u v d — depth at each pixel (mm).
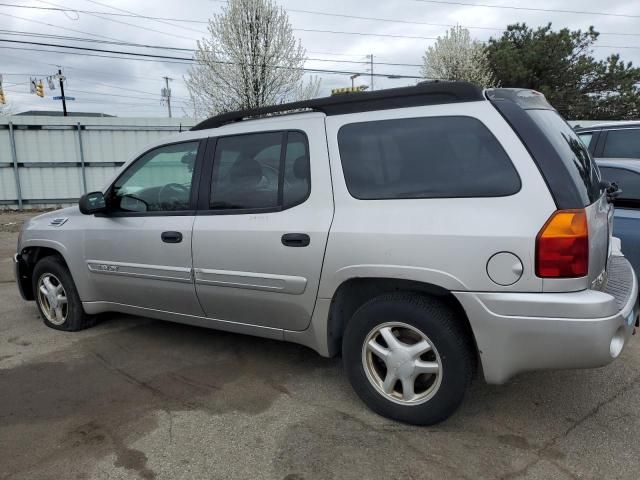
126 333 4738
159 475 2633
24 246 4938
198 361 4070
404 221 2848
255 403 3365
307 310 3264
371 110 3121
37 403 3418
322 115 3275
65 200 16703
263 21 19969
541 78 31219
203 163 3742
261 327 3586
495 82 31281
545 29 32281
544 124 2824
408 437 2920
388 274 2873
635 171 4754
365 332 3068
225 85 20312
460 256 2676
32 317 5348
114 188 4273
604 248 2951
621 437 2896
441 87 2902
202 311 3840
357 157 3092
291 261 3229
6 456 2816
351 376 3182
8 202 16172
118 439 2967
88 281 4492
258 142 3504
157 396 3488
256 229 3369
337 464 2688
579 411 3186
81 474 2652
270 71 20297
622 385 3520
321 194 3170
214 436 2977
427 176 2867
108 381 3740
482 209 2674
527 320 2570
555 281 2518
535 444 2838
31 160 16188
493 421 3078
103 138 16781
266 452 2811
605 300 2520
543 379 3615
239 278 3473
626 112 31656
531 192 2582
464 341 2816
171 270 3832
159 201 3986
